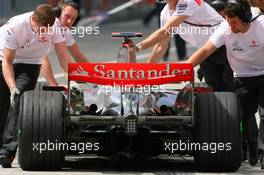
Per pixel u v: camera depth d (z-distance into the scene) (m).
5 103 24.52
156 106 22.81
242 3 22.17
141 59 50.50
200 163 22.45
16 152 25.27
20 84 23.69
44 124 22.05
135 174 22.30
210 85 25.95
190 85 22.80
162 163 24.27
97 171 22.73
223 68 25.75
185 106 22.62
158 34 24.47
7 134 23.34
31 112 22.12
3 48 23.78
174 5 25.36
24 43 23.39
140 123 21.86
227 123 22.17
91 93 23.14
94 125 22.25
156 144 23.25
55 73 44.44
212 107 22.33
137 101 22.33
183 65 22.19
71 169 23.02
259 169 23.47
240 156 22.30
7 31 23.19
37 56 23.92
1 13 73.25
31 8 76.31
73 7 24.92
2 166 23.42
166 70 22.30
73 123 21.95
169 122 21.97
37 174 22.08
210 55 25.61
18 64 23.86
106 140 23.20
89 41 63.78
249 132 24.08
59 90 23.30
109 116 21.83
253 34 22.75
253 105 23.97
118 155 22.62
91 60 49.81
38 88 25.70
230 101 22.42
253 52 23.05
